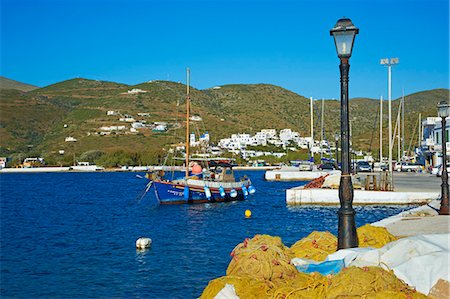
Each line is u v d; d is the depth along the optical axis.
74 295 15.70
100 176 121.25
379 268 9.05
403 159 88.94
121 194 63.62
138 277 17.67
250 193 52.78
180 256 21.12
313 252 12.09
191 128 181.50
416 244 9.99
